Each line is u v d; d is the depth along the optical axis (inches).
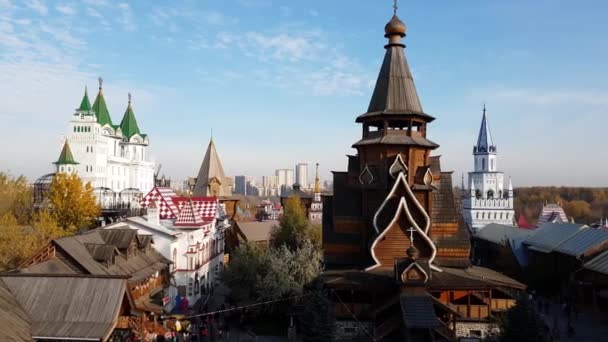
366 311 1616.6
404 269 1470.2
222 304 2223.2
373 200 1868.8
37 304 1127.6
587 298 2188.7
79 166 4532.5
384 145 1859.0
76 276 1183.6
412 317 1406.3
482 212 6146.7
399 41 1983.3
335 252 1903.3
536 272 2591.0
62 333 1061.1
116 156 5201.8
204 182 4128.9
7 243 1983.3
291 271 1895.9
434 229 1822.1
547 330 1487.5
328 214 1990.7
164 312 1690.5
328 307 1485.0
